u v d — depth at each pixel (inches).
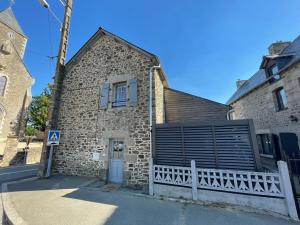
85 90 317.1
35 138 733.3
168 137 219.3
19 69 799.7
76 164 288.2
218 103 288.2
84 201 176.6
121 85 299.0
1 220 140.7
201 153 198.5
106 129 277.7
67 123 314.0
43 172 278.8
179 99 312.0
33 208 156.9
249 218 139.4
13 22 879.1
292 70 277.0
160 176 201.3
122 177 252.5
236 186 167.0
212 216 143.2
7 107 734.5
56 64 337.7
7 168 411.8
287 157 156.4
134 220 136.2
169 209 157.6
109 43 323.0
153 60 272.8
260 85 359.6
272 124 333.7
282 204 148.3
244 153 181.0
